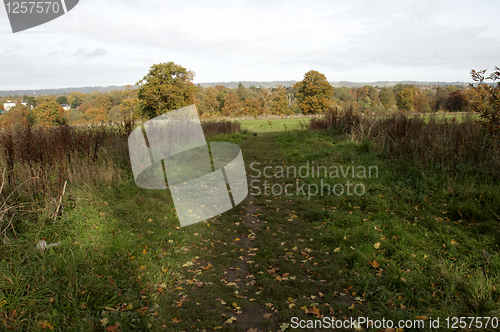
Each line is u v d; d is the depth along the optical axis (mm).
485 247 3709
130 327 2586
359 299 3018
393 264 3527
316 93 53281
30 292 2748
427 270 3338
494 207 4723
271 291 3246
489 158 6191
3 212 3740
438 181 5906
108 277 3201
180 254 4008
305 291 3225
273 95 60000
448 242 3889
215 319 2809
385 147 8695
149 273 3436
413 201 5422
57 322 2496
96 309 2742
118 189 5789
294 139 13734
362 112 12898
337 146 10352
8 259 3145
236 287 3359
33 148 5113
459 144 6699
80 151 7383
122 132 9055
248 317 2852
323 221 5039
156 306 2936
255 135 17797
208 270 3693
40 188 4535
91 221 4293
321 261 3814
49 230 3855
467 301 2801
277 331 2627
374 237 4211
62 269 3119
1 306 2527
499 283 2947
